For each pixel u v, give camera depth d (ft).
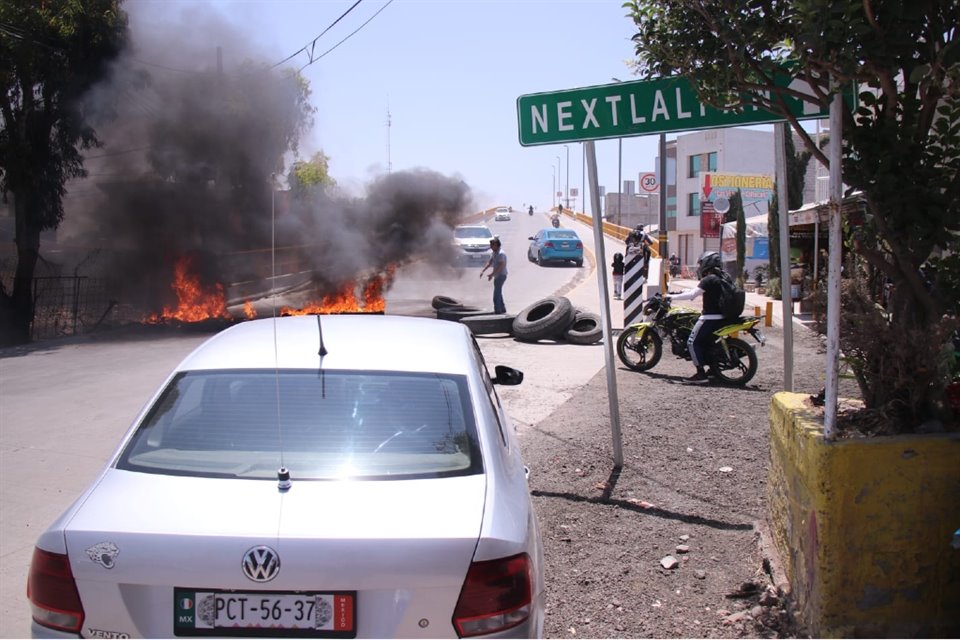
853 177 12.87
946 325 11.96
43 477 22.50
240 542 8.81
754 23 13.08
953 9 12.16
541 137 21.68
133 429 11.26
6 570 16.31
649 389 33.78
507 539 9.36
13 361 45.42
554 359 42.01
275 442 10.73
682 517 18.43
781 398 15.15
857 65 11.71
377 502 9.58
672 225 194.39
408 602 8.79
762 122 19.70
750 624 13.38
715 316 34.42
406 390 11.73
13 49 56.03
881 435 12.17
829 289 11.85
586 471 21.98
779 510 14.56
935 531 11.62
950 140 12.62
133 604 8.87
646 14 15.37
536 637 9.71
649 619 13.79
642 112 20.59
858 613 11.63
